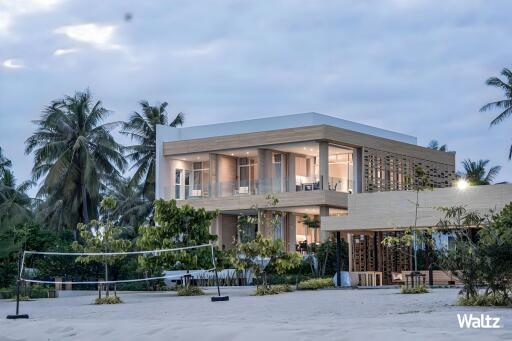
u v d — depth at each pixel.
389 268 34.19
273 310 18.59
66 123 51.56
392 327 12.48
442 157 49.34
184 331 13.38
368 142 43.31
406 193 30.45
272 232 35.03
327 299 21.91
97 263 36.09
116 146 52.34
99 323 16.03
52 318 19.22
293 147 43.53
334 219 31.95
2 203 51.88
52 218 51.59
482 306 17.17
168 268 28.58
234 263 27.80
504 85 48.84
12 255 33.88
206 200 44.19
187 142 45.88
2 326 16.92
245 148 43.91
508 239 17.45
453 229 20.06
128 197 56.03
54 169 49.47
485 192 28.48
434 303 18.47
